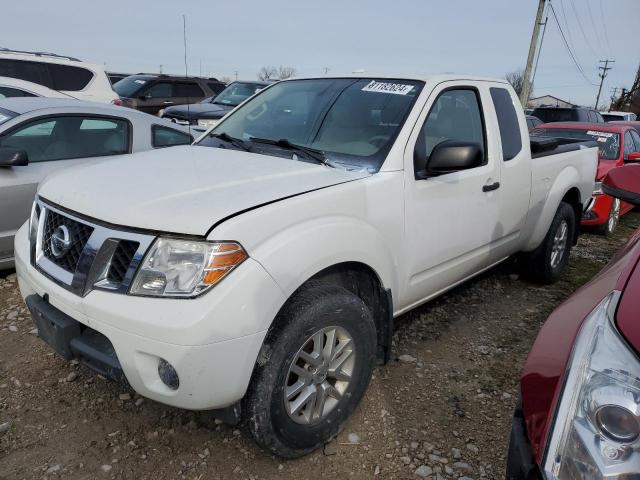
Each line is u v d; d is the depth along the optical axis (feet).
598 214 22.58
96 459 7.71
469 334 12.20
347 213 7.86
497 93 12.21
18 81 21.88
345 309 7.63
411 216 9.11
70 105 15.75
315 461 7.87
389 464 7.84
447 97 10.52
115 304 6.42
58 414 8.67
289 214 7.05
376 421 8.79
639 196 6.49
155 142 17.43
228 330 6.22
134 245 6.59
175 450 7.96
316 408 7.77
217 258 6.28
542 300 14.56
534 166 13.06
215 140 10.92
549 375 4.75
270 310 6.59
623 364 4.17
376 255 8.32
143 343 6.23
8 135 14.06
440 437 8.48
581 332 4.77
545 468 4.28
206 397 6.35
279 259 6.70
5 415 8.59
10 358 10.32
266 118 11.09
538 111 55.01
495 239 11.94
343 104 10.32
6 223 13.43
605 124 27.04
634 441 3.89
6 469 7.44
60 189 8.01
